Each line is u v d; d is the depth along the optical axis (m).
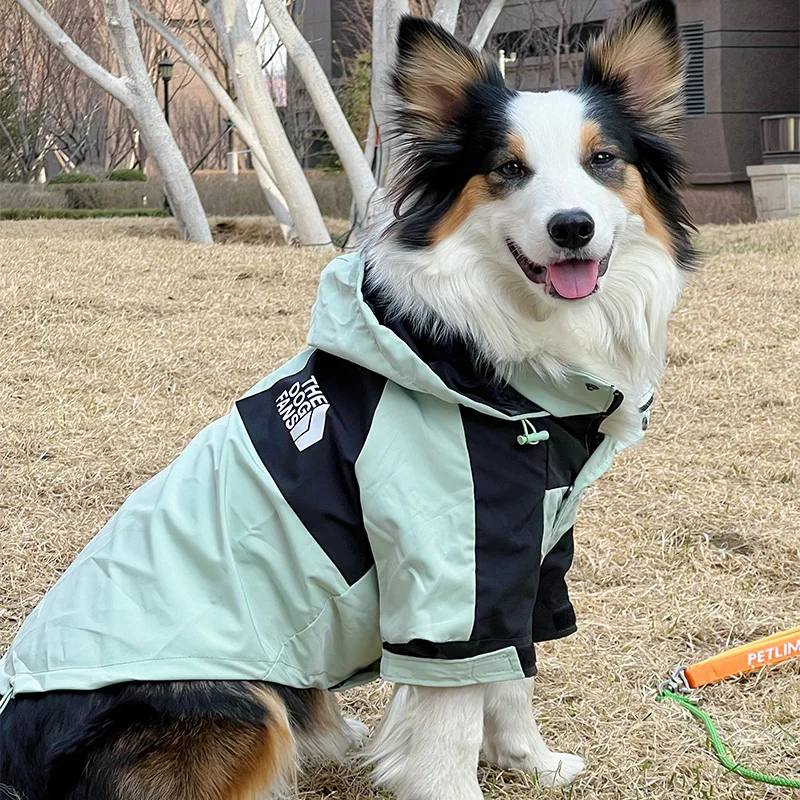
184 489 0.97
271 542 0.94
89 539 1.49
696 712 1.14
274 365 2.23
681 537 1.52
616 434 1.01
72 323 2.42
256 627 0.94
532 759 1.07
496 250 1.00
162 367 2.19
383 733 0.99
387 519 0.91
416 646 0.91
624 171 1.03
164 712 0.91
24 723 0.92
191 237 3.84
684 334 2.47
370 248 1.01
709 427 1.93
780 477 1.71
